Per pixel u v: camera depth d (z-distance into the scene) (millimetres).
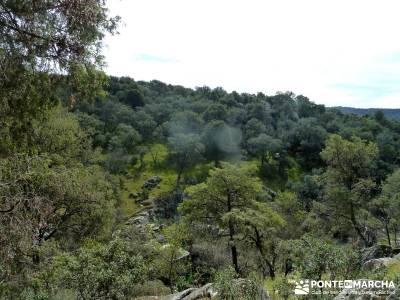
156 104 125438
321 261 10438
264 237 30062
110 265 13734
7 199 6844
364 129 105125
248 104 131125
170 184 89500
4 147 7504
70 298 13320
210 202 31922
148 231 40875
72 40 7090
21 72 6895
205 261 36875
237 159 101312
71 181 17906
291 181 92312
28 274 8367
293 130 114000
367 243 39875
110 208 25375
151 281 27078
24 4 6438
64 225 23391
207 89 154500
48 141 21906
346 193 40281
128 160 96188
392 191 49219
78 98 7949
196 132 111812
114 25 7402
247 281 11445
